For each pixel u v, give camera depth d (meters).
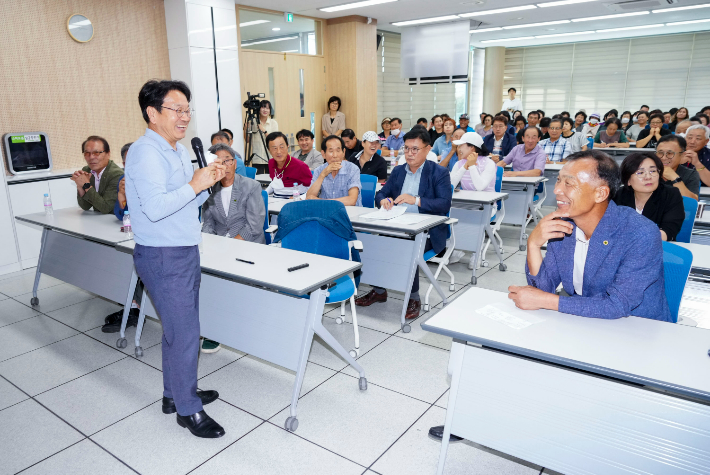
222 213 3.06
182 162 1.88
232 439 2.00
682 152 2.94
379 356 2.70
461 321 1.55
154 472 1.81
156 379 2.50
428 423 2.10
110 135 5.44
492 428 1.56
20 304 3.55
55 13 4.81
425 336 2.96
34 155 4.44
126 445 1.97
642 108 9.61
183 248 1.82
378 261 3.09
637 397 1.30
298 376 2.04
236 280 2.27
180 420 2.02
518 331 1.48
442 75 9.34
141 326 2.71
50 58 4.82
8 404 2.27
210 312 2.41
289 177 4.34
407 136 3.29
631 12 8.43
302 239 2.67
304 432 2.04
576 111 12.76
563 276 1.69
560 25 9.70
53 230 3.35
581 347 1.37
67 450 1.94
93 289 3.08
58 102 4.94
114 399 2.31
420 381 2.44
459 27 8.94
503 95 13.60
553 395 1.43
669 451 1.28
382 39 9.90
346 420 2.12
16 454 1.92
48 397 2.33
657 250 1.51
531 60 13.04
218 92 6.22
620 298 1.51
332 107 8.38
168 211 1.69
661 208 2.50
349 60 8.42
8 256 4.28
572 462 1.43
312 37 8.41
